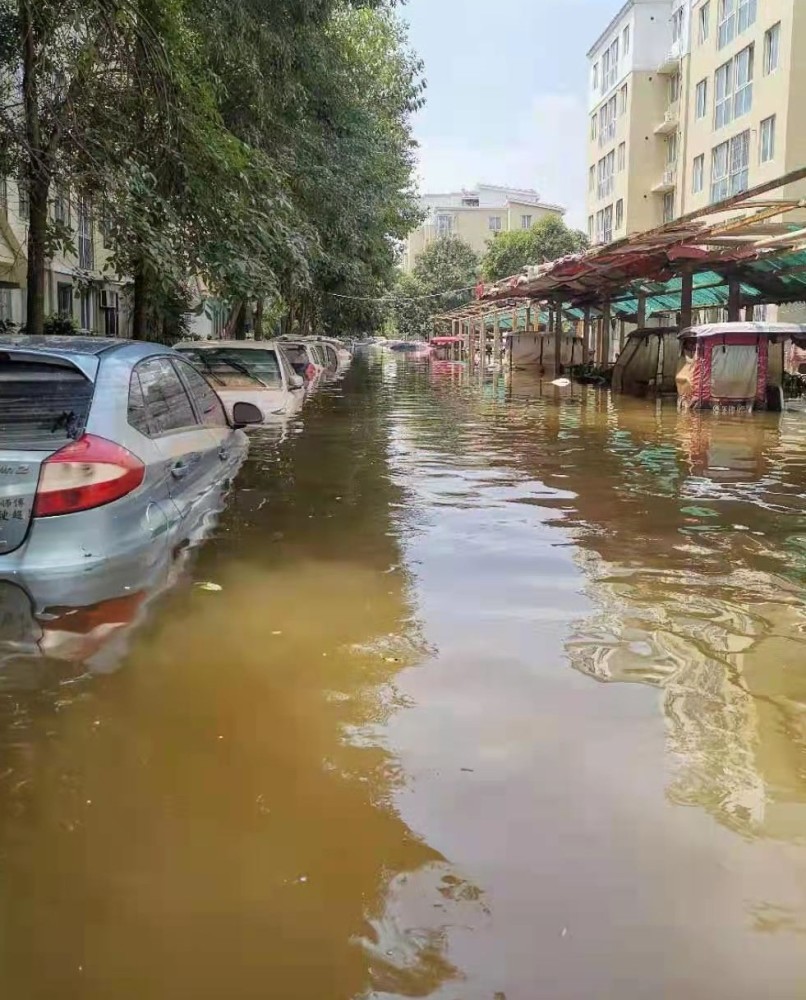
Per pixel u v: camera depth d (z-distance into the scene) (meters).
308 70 16.25
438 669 3.83
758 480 8.91
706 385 17.09
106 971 2.05
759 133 30.77
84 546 4.21
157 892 2.33
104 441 4.44
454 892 2.33
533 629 4.37
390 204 26.98
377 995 1.98
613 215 45.34
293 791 2.82
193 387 6.62
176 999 1.97
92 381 4.68
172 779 2.88
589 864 2.45
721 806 2.76
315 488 8.11
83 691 3.50
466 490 8.20
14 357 4.67
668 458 10.47
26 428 4.39
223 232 11.40
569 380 28.61
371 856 2.48
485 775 2.93
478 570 5.43
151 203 10.29
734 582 5.24
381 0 17.05
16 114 10.56
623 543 6.18
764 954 2.12
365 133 20.23
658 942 2.15
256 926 2.21
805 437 12.69
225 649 3.97
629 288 26.31
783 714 3.43
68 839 2.55
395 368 39.59
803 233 14.70
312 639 4.14
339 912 2.26
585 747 3.13
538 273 23.61
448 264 76.06
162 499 4.98
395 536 6.27
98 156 10.45
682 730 3.27
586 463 10.02
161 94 10.29
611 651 4.08
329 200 19.28
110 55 10.30
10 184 18.06
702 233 15.77
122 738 3.14
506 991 2.00
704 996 1.99
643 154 42.44
